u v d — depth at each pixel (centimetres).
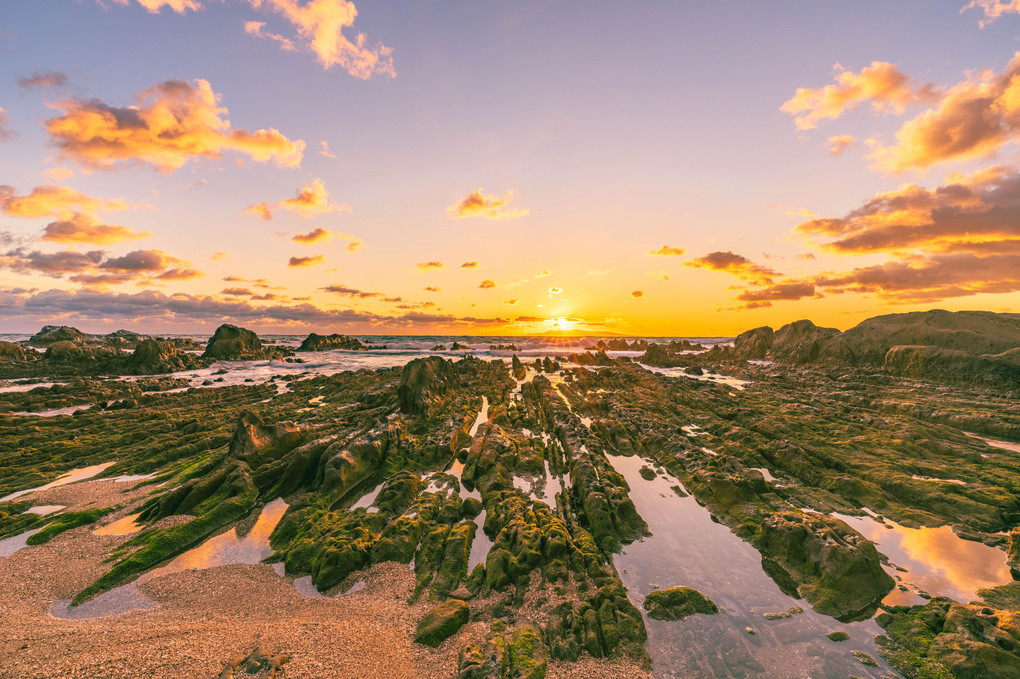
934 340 6788
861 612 1521
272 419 4050
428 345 17300
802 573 1736
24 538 2031
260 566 1842
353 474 2650
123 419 4166
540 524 1997
